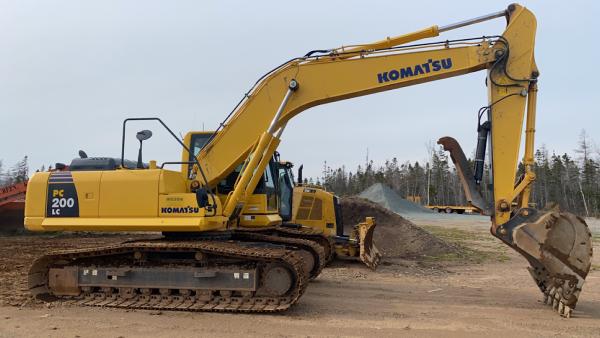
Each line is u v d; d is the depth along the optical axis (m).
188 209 7.55
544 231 7.23
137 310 7.25
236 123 8.35
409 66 8.05
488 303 8.22
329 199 14.44
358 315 7.19
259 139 8.21
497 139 7.70
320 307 7.72
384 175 88.56
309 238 10.98
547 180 77.69
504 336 6.11
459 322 6.82
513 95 7.74
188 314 7.04
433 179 83.38
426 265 13.42
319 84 8.20
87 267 7.82
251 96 8.36
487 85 7.99
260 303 7.23
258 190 9.36
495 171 7.64
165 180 7.68
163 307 7.23
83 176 7.92
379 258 13.47
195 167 8.44
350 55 8.18
